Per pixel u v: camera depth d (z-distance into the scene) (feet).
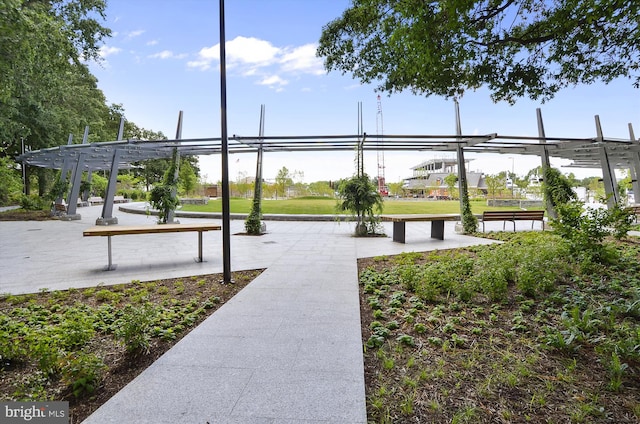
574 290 13.64
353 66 23.18
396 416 6.42
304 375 7.96
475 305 12.67
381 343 9.62
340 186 36.19
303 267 20.26
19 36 26.43
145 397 7.06
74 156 55.31
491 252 19.72
